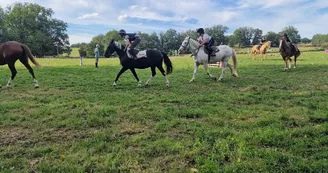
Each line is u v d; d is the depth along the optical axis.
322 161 3.15
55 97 7.36
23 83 9.96
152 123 4.95
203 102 6.62
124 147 3.80
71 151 3.67
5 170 3.11
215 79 10.62
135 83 10.12
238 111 5.64
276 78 10.95
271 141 3.85
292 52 13.86
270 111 5.62
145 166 3.23
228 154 3.44
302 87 8.53
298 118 4.98
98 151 3.69
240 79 10.81
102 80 11.02
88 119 5.08
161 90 8.48
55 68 16.64
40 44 60.62
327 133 4.16
